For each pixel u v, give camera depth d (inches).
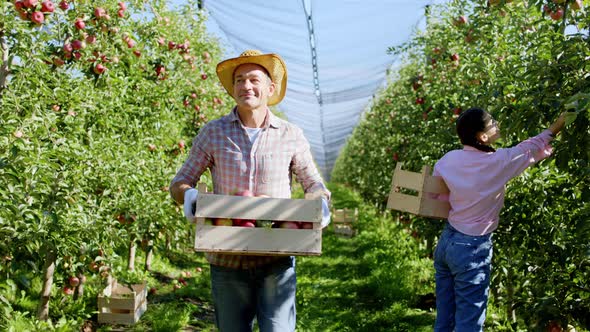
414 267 263.3
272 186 88.9
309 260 315.0
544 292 123.6
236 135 89.7
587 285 121.6
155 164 203.9
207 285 250.2
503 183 104.6
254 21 233.8
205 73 285.0
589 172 105.8
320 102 448.1
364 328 192.2
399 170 114.3
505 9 153.7
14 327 148.9
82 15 150.4
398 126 292.0
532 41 143.9
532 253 132.9
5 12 123.5
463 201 105.5
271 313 87.0
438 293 112.7
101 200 161.6
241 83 87.9
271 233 80.6
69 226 143.6
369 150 510.3
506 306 170.6
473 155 106.0
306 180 93.0
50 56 144.9
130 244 237.6
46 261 156.1
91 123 165.5
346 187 1037.2
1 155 122.4
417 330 184.7
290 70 328.2
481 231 105.6
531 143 103.5
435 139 201.6
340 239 401.4
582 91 102.9
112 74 167.2
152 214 186.1
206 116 290.2
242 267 88.3
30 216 124.4
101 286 186.4
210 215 80.9
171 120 229.1
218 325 90.8
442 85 218.5
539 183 135.9
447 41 211.8
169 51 218.2
